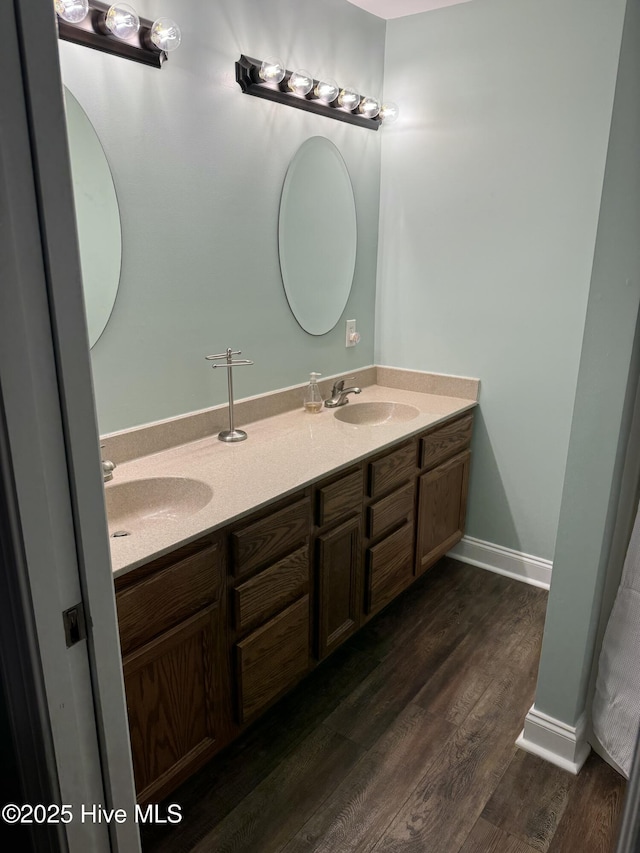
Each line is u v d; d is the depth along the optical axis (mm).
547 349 2619
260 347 2443
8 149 675
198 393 2211
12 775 916
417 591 2797
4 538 769
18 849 965
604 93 2275
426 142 2738
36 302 735
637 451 1691
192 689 1606
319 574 1999
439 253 2814
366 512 2211
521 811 1678
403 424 2443
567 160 2404
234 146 2150
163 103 1887
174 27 1721
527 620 2564
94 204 1758
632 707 1609
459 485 2846
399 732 1960
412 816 1664
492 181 2598
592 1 2230
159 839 1592
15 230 698
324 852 1562
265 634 1789
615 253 1479
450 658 2318
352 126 2676
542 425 2705
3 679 851
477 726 1984
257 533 1701
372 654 2346
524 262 2594
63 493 817
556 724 1823
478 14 2486
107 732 946
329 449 2131
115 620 927
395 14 2660
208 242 2129
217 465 1970
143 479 1840
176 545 1470
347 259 2807
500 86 2496
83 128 1693
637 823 792
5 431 728
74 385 794
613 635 1642
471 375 2854
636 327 1483
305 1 2311
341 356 2912
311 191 2525
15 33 658
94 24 1653
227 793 1734
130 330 1940
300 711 2055
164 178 1938
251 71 2100
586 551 1658
